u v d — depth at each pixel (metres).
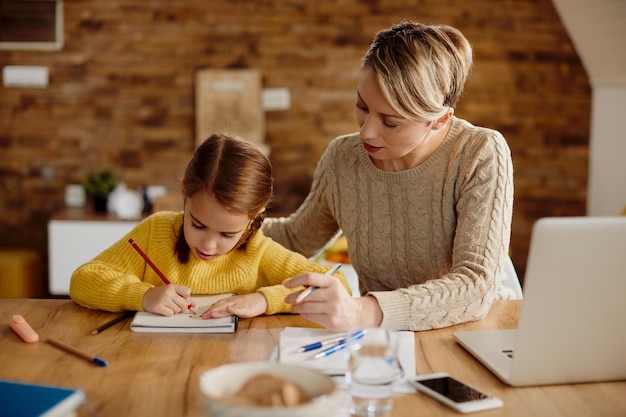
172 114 4.46
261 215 1.68
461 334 1.42
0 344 1.37
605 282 1.16
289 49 4.42
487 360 1.29
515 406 1.14
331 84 4.45
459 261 1.57
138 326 1.43
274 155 4.52
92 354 1.32
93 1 4.35
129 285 1.55
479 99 4.48
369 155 1.72
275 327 1.48
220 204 1.50
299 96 4.46
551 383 1.22
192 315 1.49
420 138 1.56
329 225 1.97
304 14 4.39
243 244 1.71
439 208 1.71
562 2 4.07
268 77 4.45
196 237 1.56
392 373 1.08
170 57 4.41
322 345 1.33
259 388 0.99
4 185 4.48
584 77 4.46
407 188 1.73
